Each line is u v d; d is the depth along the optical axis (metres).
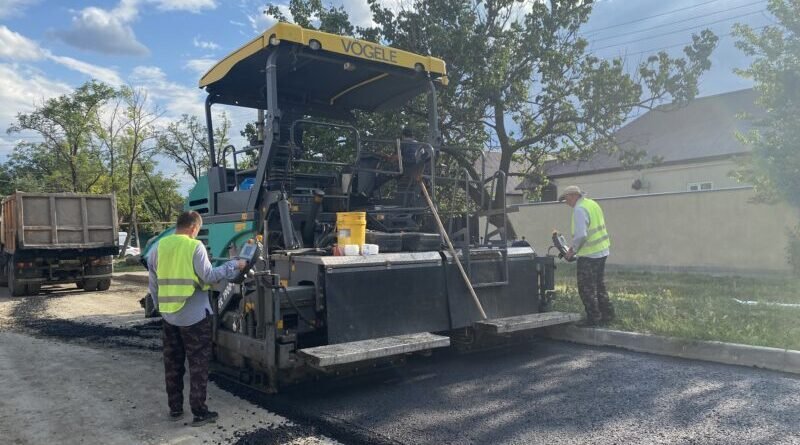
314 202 6.08
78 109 28.88
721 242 14.18
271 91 5.92
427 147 6.62
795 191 11.66
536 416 4.59
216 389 5.60
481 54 12.16
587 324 7.30
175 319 4.57
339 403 5.04
